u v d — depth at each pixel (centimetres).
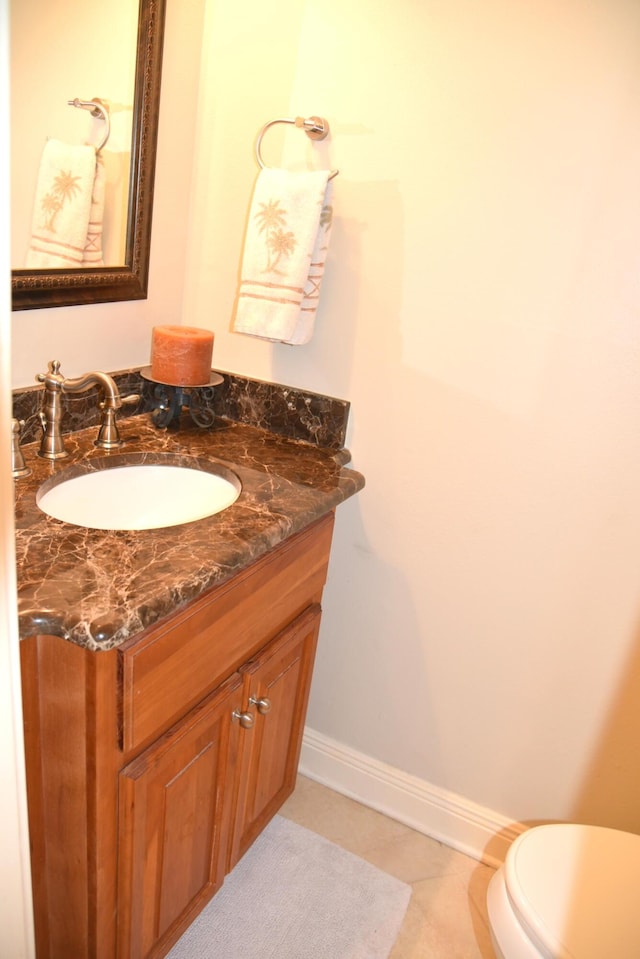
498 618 152
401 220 137
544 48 117
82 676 90
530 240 127
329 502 129
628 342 125
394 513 156
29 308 125
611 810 154
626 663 142
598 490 135
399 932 147
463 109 126
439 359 141
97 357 145
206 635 108
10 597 66
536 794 161
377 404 150
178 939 134
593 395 130
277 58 139
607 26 112
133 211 141
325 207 135
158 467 138
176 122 146
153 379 146
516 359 134
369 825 174
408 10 125
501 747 161
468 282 134
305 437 158
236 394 164
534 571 145
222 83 146
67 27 116
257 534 111
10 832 77
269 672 133
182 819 117
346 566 165
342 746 181
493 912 114
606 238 122
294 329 138
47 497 119
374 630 167
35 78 113
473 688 160
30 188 119
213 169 152
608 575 139
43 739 98
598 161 119
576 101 118
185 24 139
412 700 168
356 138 136
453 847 170
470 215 131
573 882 114
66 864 105
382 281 142
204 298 163
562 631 146
